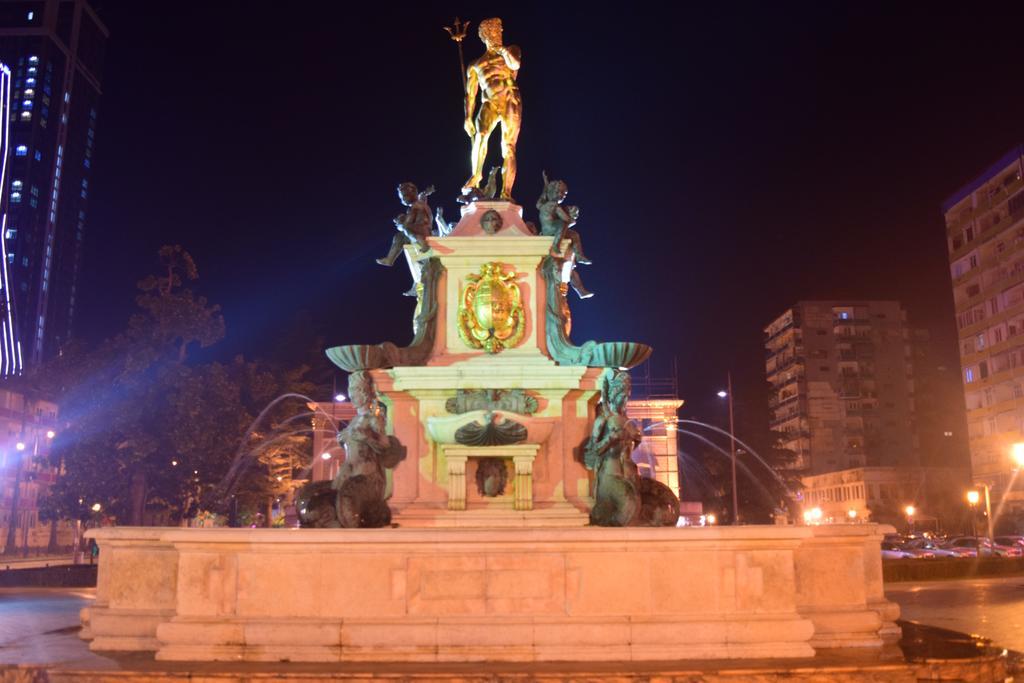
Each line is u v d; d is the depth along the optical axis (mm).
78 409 26703
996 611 14641
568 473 10977
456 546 7609
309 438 40500
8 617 13195
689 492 48719
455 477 10734
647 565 7664
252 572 7590
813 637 8180
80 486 26219
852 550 8492
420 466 10945
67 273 111062
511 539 7598
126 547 8320
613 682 6648
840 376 78188
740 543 7730
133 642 8070
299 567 7586
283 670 6793
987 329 53219
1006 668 7820
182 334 27484
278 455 32906
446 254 11766
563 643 7391
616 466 10414
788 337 79562
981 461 53500
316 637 7363
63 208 110312
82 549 46000
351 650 7336
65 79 111688
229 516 30984
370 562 7594
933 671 7344
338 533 7551
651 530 7656
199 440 26156
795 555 8398
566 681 6625
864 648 8133
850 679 6855
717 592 7672
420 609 7531
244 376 31406
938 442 78375
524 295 11789
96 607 8500
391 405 11141
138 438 25859
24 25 109312
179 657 7320
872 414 77688
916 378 79500
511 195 12711
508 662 7246
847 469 73562
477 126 12930
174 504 27672
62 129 110500
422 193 12055
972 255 54688
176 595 8148
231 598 7551
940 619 13305
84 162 116375
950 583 22578
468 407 11016
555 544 7613
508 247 11781
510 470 10883
